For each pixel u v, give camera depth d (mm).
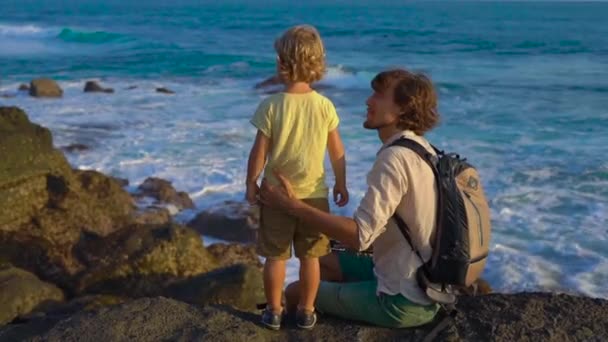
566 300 3986
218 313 3746
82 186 9688
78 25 71188
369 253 4035
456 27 69250
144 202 11305
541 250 9805
